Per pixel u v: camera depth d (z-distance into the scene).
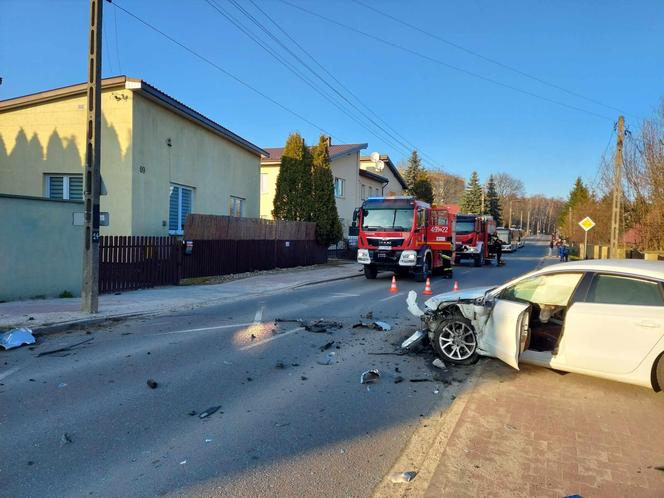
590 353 5.38
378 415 4.87
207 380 5.86
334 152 34.09
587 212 44.34
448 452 3.95
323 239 26.03
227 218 18.25
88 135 9.52
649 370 5.04
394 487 3.50
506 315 6.04
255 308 11.23
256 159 24.98
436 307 6.92
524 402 5.11
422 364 6.67
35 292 11.45
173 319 9.73
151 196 16.22
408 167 67.94
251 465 3.80
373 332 8.63
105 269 12.73
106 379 5.84
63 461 3.82
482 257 30.53
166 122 17.02
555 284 6.11
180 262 15.38
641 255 23.47
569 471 3.65
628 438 4.23
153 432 4.38
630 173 28.72
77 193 15.96
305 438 4.30
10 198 10.85
